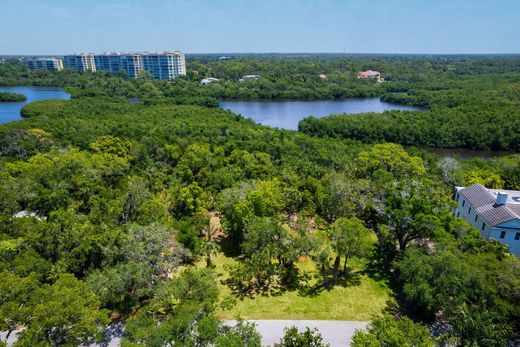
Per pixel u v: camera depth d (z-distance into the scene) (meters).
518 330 28.53
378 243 43.19
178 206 46.91
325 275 36.66
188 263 38.88
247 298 33.50
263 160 61.12
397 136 96.69
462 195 48.00
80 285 25.78
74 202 44.66
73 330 22.70
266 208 43.16
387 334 21.70
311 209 48.06
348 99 178.00
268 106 156.38
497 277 28.00
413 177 51.66
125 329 24.25
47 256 32.53
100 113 105.19
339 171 59.06
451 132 95.62
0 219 35.22
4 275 25.09
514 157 62.44
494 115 100.19
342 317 31.12
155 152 68.69
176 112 109.38
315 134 96.56
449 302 28.30
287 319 30.69
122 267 29.06
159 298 27.89
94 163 54.59
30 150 64.38
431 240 39.81
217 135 81.44
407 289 29.39
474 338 24.00
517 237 38.81
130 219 42.53
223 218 44.97
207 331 22.61
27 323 23.48
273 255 35.22
